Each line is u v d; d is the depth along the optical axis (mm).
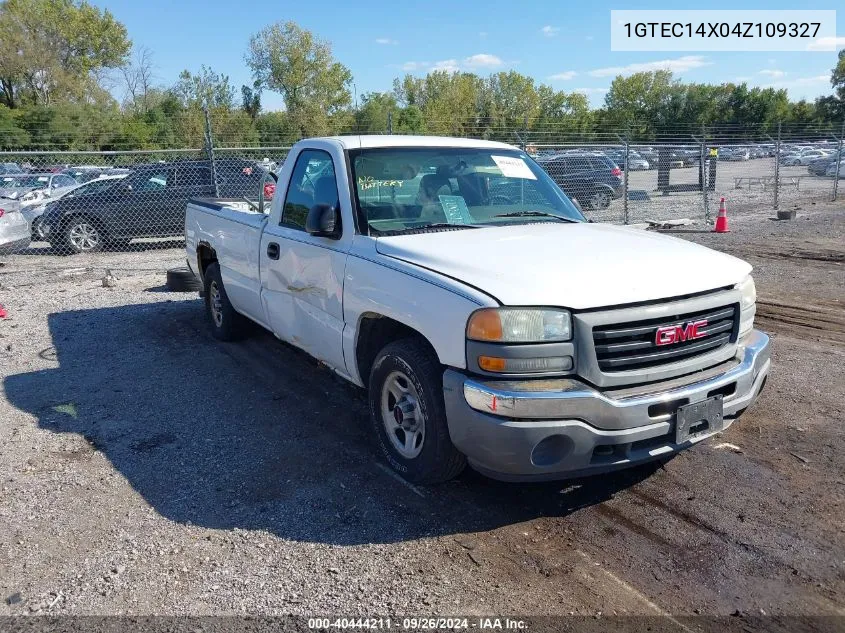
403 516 3658
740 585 3059
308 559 3301
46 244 14914
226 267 6234
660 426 3361
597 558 3273
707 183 18125
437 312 3455
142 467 4281
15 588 3119
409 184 4582
